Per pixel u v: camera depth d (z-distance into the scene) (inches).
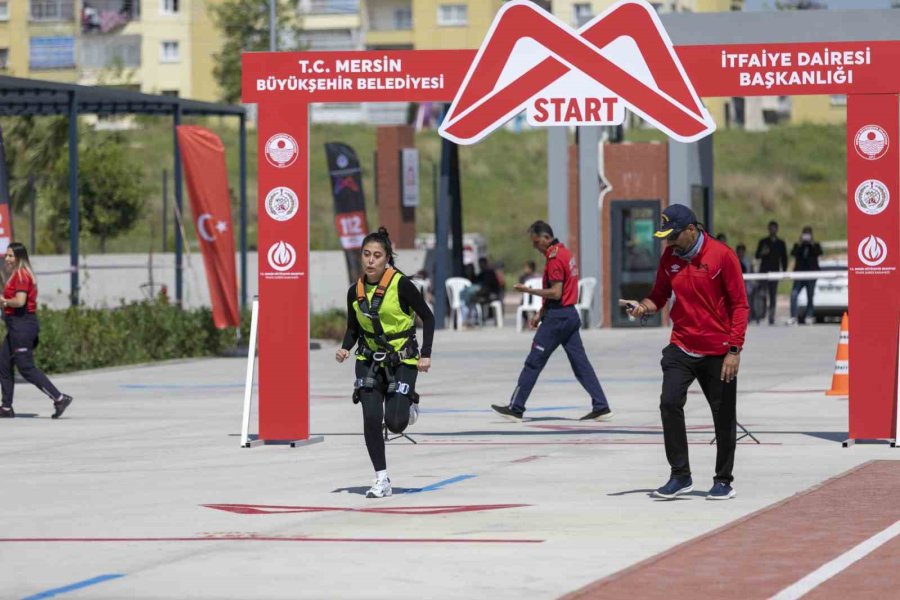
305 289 1247.5
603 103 1226.6
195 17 7677.2
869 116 1187.9
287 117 1243.2
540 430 1339.8
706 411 1494.8
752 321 3132.4
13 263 1493.6
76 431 1370.6
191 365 2278.5
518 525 825.5
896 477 997.2
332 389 1811.0
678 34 2492.6
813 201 5969.5
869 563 699.4
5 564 725.3
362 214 2891.2
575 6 6628.9
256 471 1078.4
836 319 3297.2
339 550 753.0
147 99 2434.8
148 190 4943.4
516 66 1234.0
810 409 1487.5
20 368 1494.8
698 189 3065.9
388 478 949.8
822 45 1189.7
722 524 822.5
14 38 7662.4
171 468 1099.3
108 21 7662.4
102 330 2266.2
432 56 1237.1
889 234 1188.5
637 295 2972.4
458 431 1334.9
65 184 4072.3
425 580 673.6
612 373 1971.0
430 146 6294.3
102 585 671.1
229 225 2338.8
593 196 2928.2
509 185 6067.9
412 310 943.0
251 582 673.0
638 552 740.0
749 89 1204.5
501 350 2460.6
